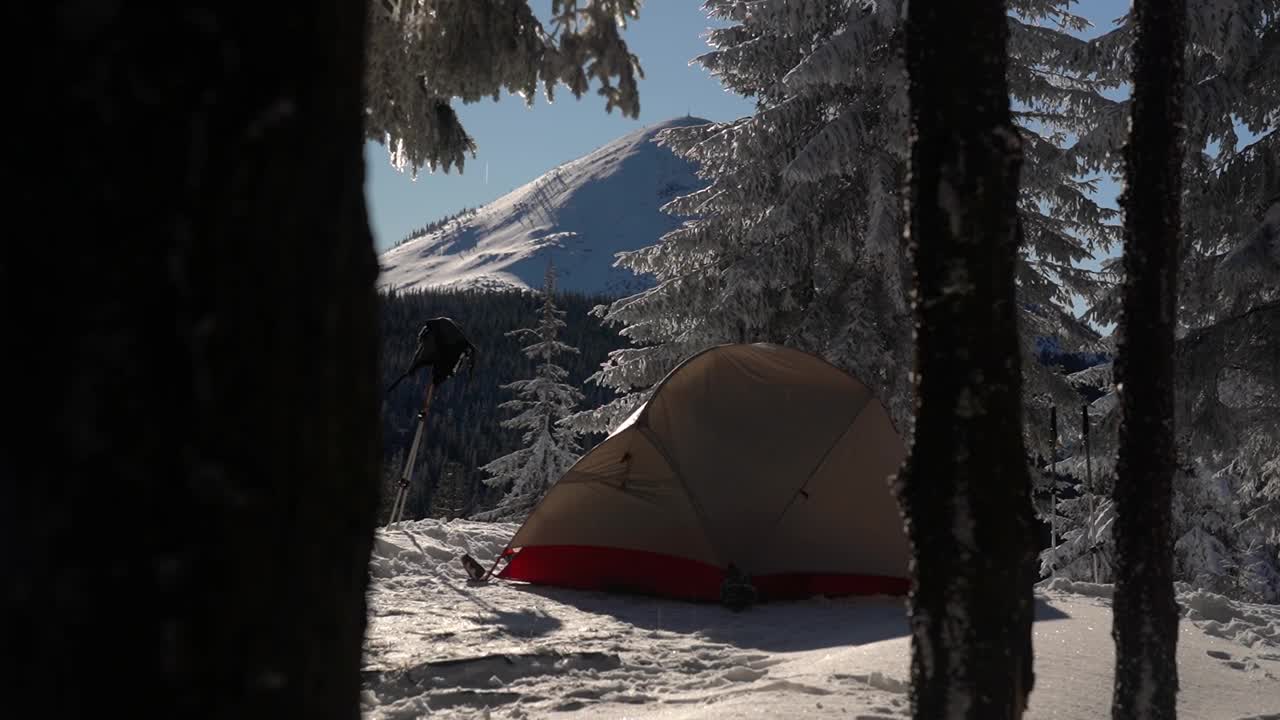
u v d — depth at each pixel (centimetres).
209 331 106
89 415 100
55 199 100
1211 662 643
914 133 328
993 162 317
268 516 111
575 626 774
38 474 99
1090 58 1527
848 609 865
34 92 100
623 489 962
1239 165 1473
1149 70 488
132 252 103
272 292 112
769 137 1945
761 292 1917
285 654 114
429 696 552
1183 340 1512
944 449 310
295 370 115
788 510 933
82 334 100
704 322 2034
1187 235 1504
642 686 593
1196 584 2023
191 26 106
